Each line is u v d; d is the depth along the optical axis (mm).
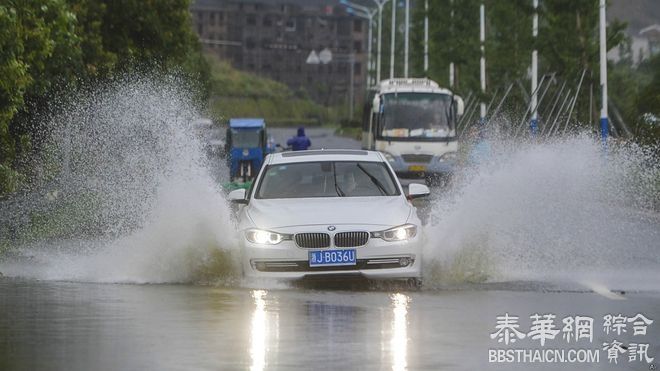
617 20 100688
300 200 32906
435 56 164250
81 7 75500
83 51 74875
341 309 26422
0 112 47000
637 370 20453
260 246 30453
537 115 105000
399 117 103000
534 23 107312
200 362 20188
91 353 20953
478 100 142000
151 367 19750
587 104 100188
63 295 28516
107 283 31125
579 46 100688
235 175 113375
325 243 30359
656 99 93750
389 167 34719
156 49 85125
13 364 19953
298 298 28250
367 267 30453
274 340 22359
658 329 24344
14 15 45656
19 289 29672
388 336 22906
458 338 22797
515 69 131625
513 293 29547
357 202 32281
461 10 162125
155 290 29594
